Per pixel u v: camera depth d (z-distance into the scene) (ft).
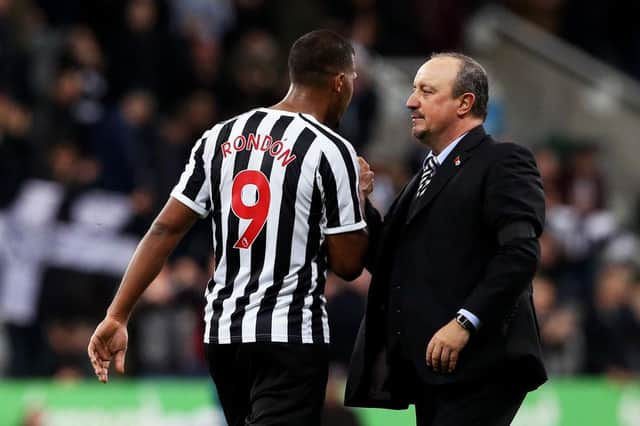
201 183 66.08
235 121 66.44
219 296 65.21
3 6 152.35
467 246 64.39
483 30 205.46
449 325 62.59
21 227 137.28
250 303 64.18
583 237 168.35
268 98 163.22
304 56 66.74
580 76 207.00
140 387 121.60
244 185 64.80
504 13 212.23
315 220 64.69
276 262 64.18
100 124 145.69
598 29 217.97
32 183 139.03
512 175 63.46
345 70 66.90
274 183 64.39
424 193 65.72
